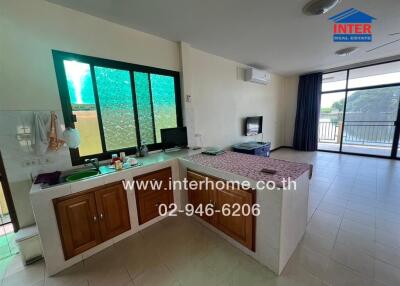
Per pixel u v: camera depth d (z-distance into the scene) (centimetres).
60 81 188
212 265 160
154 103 273
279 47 312
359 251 166
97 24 204
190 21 218
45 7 172
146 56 249
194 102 319
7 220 221
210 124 357
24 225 179
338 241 180
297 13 206
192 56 307
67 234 161
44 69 176
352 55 372
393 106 449
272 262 150
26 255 166
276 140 595
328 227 202
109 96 227
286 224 148
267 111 528
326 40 286
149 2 178
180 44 279
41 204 146
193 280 145
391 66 421
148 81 262
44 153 182
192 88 312
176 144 283
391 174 350
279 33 256
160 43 263
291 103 591
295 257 162
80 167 205
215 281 143
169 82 286
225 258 167
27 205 178
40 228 148
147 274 153
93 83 212
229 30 244
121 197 192
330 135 591
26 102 169
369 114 514
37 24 169
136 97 251
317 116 536
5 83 159
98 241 180
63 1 173
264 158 226
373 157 465
